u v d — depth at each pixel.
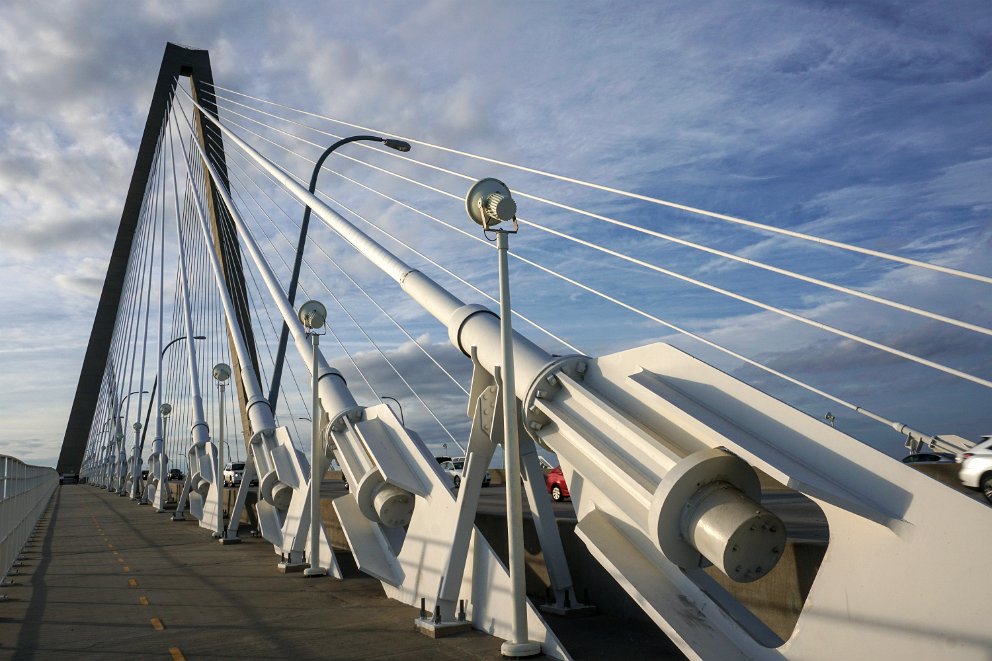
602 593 9.75
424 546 10.24
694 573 6.73
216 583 13.35
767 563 5.93
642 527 6.85
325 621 9.73
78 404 105.19
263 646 8.46
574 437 7.63
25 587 13.48
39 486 30.00
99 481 90.56
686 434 6.76
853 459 5.49
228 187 39.19
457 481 32.75
